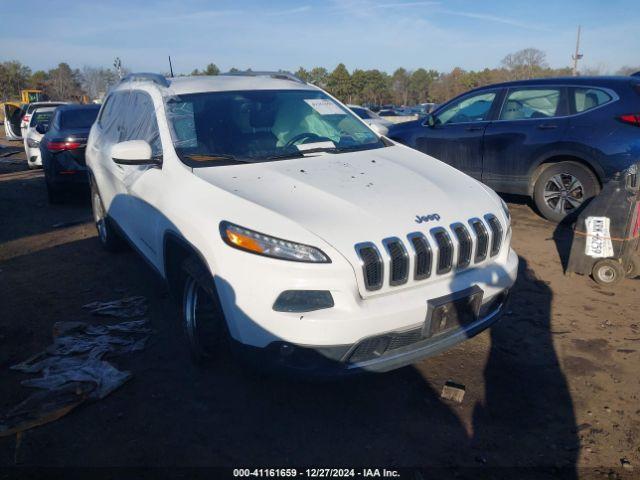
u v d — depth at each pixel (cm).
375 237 281
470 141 736
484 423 298
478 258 319
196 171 345
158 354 372
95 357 362
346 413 307
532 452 276
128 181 434
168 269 367
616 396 321
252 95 429
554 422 299
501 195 837
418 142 808
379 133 468
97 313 435
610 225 475
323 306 269
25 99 4731
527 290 475
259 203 296
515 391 327
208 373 348
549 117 659
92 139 599
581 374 344
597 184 627
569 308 439
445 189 339
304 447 280
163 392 329
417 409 310
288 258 269
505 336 394
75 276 532
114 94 580
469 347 378
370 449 279
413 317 282
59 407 309
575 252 496
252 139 389
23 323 427
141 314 434
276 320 271
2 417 305
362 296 275
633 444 281
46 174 849
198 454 276
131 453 277
